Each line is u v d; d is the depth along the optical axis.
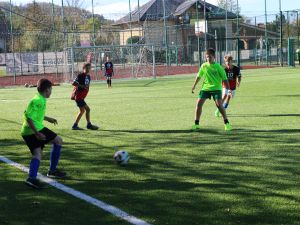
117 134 10.45
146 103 16.58
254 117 12.28
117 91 22.77
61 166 7.59
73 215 5.25
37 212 5.39
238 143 8.95
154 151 8.48
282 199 5.56
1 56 38.97
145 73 37.88
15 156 8.51
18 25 44.56
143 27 47.66
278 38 47.28
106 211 5.32
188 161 7.62
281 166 7.12
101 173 7.07
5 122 13.03
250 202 5.49
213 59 10.49
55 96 20.97
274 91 19.20
